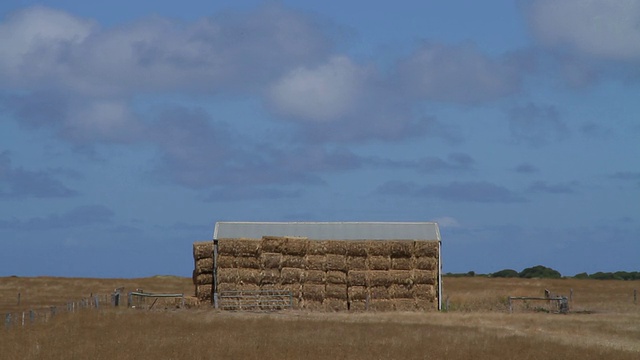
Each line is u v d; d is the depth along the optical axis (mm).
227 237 70188
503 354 39125
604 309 71812
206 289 69500
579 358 38344
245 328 49812
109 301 76125
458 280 104312
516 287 94812
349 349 40031
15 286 95062
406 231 71688
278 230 71688
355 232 71562
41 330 48344
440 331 48812
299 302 68875
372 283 69062
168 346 40500
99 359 36594
